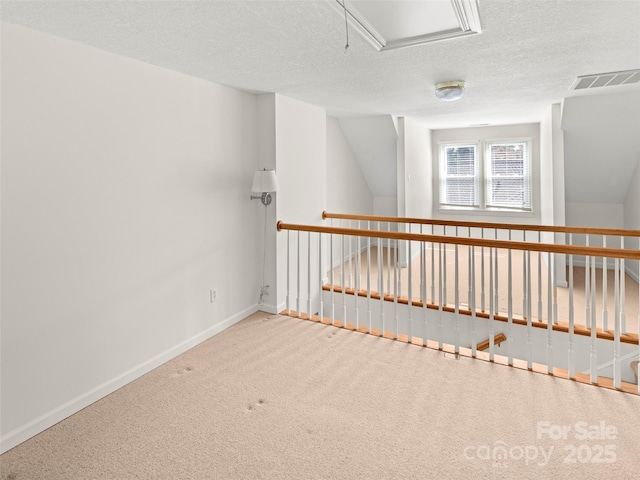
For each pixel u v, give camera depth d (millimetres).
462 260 5750
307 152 4043
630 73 2924
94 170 2268
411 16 1913
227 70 2764
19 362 1960
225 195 3301
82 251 2229
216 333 3270
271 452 1891
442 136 6805
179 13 1801
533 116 5262
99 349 2352
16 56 1886
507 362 2736
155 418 2166
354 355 2877
